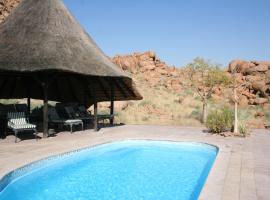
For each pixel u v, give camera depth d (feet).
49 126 58.65
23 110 60.64
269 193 21.97
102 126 62.49
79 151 38.27
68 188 28.71
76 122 53.78
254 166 29.99
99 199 25.77
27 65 45.44
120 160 40.06
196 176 32.94
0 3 150.61
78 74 52.90
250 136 50.83
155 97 124.36
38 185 29.48
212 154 41.78
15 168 27.91
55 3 57.72
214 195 21.35
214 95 126.62
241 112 94.07
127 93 68.49
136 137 48.37
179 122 75.20
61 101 75.56
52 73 47.55
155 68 191.52
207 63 82.74
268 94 122.31
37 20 53.72
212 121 54.60
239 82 135.64
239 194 21.65
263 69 152.97
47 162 33.09
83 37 58.54
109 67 55.42
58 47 50.60
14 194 26.53
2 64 44.73
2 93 68.28
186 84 155.74
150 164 38.11
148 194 27.09
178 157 41.55
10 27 53.01
